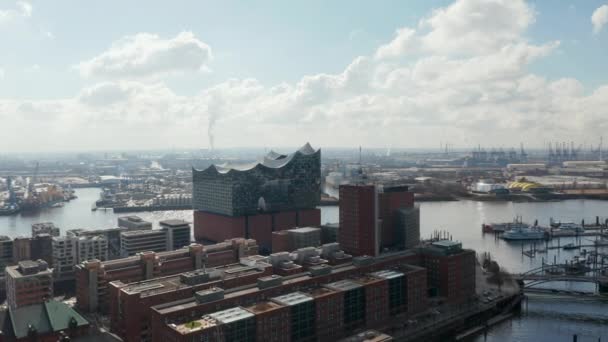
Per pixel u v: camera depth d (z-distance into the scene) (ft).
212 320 595.06
